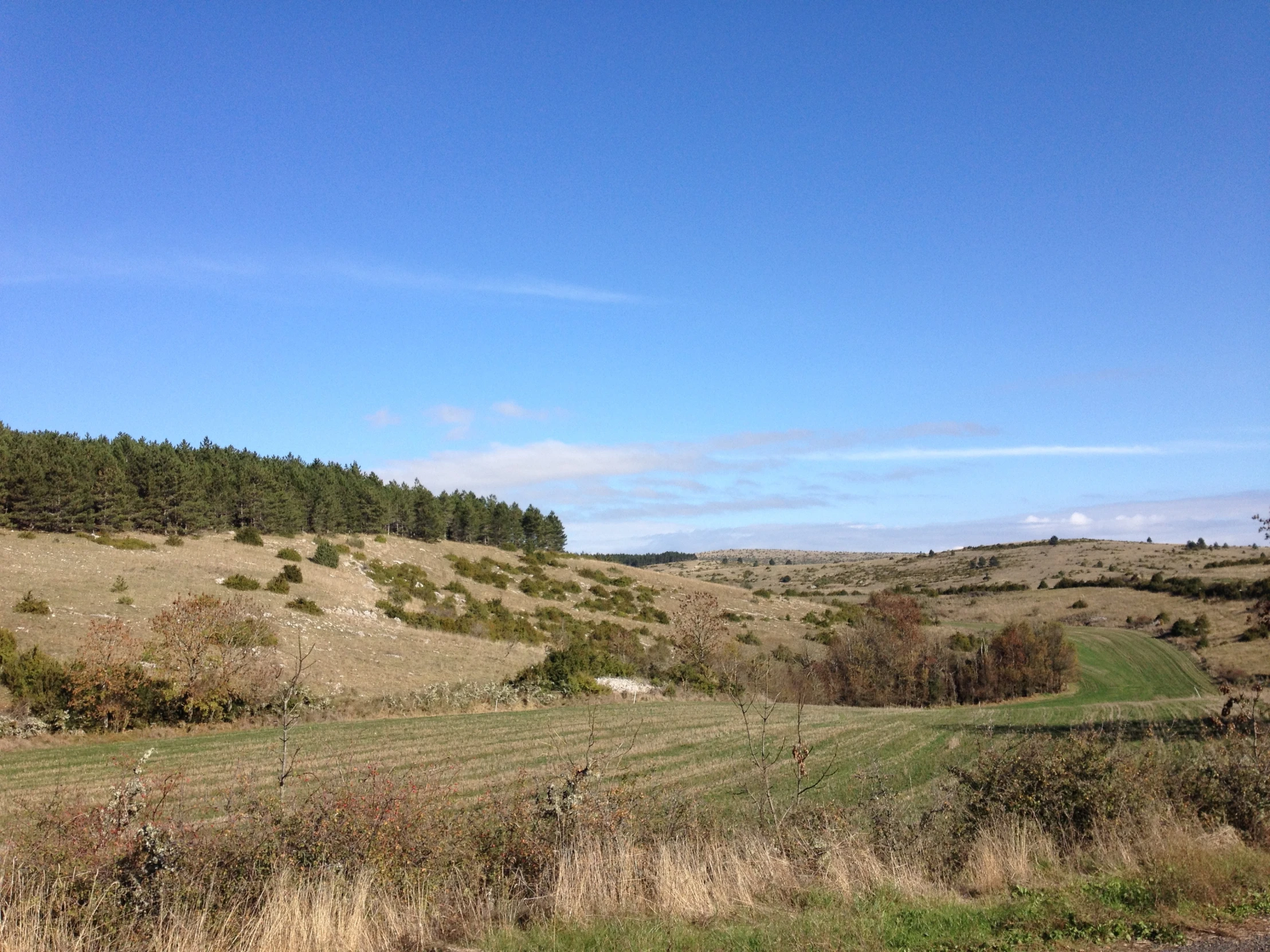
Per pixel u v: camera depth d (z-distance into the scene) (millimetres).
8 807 16953
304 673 40219
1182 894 7898
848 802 16422
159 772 21766
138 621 41500
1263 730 13094
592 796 9938
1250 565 105750
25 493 56500
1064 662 65250
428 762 24516
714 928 6988
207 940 6777
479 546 95688
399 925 7281
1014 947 6734
